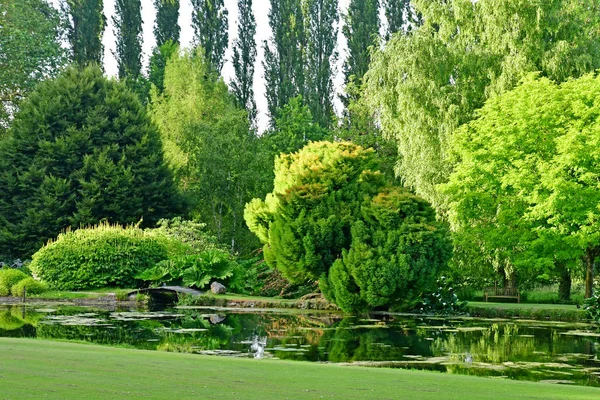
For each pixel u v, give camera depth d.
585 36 24.97
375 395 5.43
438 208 25.31
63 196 33.19
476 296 25.12
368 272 18.55
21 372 5.84
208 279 24.62
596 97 20.06
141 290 23.86
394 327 15.85
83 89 35.56
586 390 6.80
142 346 12.02
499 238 21.73
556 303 23.00
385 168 36.22
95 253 25.59
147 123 36.38
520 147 21.52
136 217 34.16
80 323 16.03
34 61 40.62
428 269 18.78
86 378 5.65
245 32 54.34
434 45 25.42
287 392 5.37
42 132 34.22
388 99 26.83
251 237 36.66
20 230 32.50
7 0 41.06
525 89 21.42
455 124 24.41
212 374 6.46
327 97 51.97
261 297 24.20
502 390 6.35
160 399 4.69
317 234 20.03
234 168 36.50
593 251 21.08
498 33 24.52
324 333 14.59
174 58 45.97
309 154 24.33
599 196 19.50
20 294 23.89
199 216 38.16
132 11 53.12
